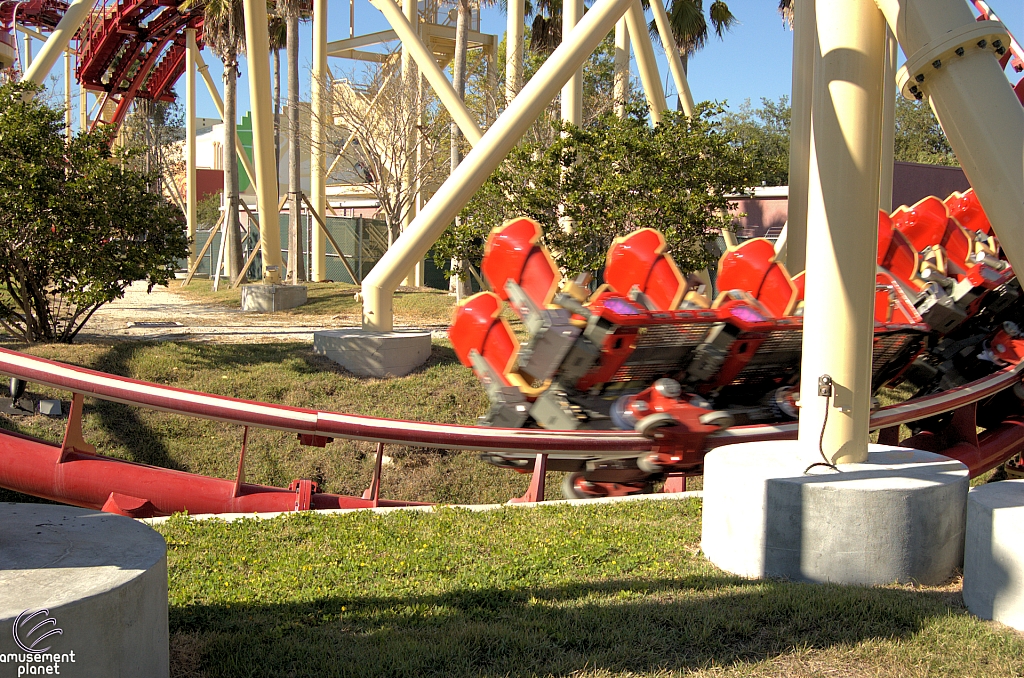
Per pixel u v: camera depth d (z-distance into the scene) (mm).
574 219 17500
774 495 6195
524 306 10227
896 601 5449
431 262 35281
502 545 6914
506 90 27469
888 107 10102
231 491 9750
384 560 6488
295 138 28266
